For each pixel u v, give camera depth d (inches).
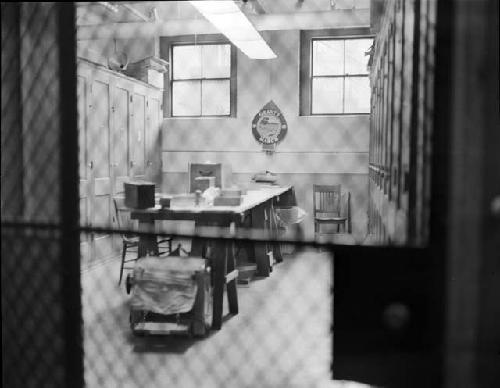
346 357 72.1
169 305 144.6
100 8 182.7
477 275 60.7
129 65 301.1
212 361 133.9
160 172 323.6
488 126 60.1
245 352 140.1
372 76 250.2
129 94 276.1
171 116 340.2
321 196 318.7
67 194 78.4
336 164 318.3
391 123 124.6
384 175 148.2
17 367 86.8
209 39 331.6
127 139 275.6
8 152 86.8
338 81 319.3
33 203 84.9
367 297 70.5
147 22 285.6
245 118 329.7
